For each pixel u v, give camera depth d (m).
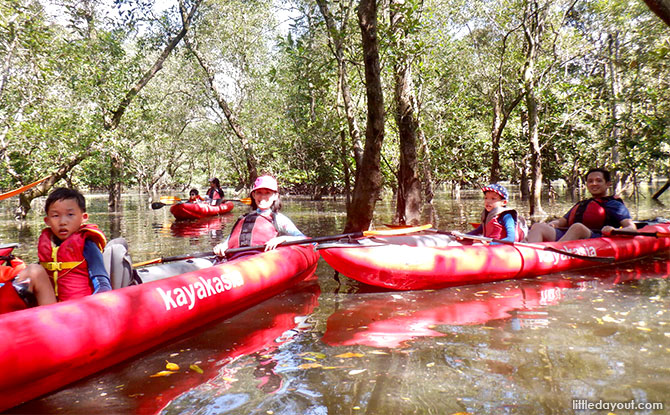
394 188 21.83
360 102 14.77
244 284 3.66
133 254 6.66
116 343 2.53
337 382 2.25
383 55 8.39
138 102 16.36
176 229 10.54
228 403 2.07
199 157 40.16
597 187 5.67
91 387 2.35
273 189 4.70
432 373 2.33
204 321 3.33
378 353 2.65
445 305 3.73
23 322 2.18
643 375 2.23
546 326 3.06
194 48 17.41
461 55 18.62
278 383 2.27
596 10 13.29
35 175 14.05
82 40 12.71
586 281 4.50
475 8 15.98
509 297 3.94
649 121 12.84
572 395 2.04
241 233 4.60
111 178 18.20
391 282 4.20
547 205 15.70
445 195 24.20
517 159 22.84
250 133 22.95
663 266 5.20
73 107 12.90
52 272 2.80
